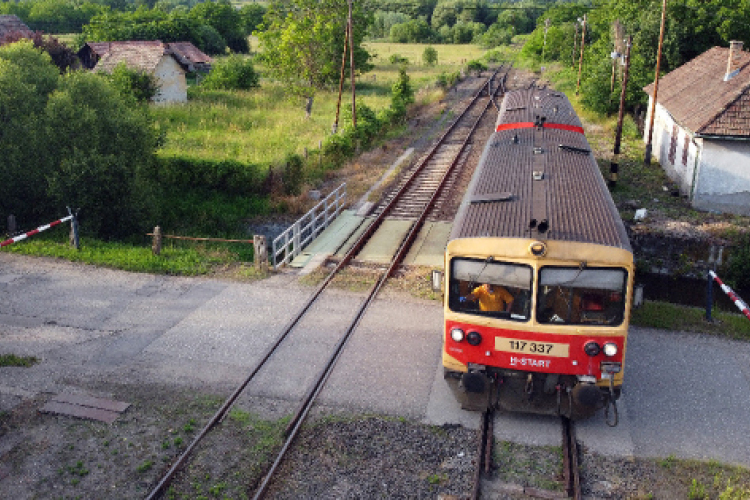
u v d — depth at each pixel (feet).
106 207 59.82
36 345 37.65
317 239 58.13
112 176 59.31
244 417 31.14
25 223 59.41
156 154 75.36
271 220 68.03
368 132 93.56
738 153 62.39
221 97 132.26
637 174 78.74
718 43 110.73
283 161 77.56
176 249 55.62
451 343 30.22
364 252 54.75
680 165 71.97
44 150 57.41
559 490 26.66
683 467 28.02
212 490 26.04
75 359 36.24
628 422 31.27
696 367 36.42
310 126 102.53
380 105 121.08
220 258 52.90
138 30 182.50
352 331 40.09
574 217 30.66
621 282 27.96
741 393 33.94
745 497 26.13
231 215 68.85
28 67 61.62
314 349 37.86
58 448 28.58
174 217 68.90
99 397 32.48
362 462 28.07
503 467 27.99
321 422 30.81
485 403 30.99
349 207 67.87
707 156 63.46
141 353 37.09
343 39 139.54
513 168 38.63
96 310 42.57
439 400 32.83
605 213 31.83
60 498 25.61
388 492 26.23
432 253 54.34
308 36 118.21
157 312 42.52
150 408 31.73
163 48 123.44
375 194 71.82
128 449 28.63
